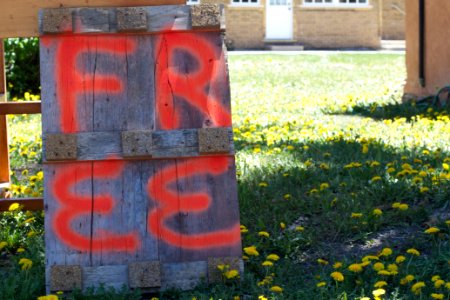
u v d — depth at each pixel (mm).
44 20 4137
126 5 4219
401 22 30312
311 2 28406
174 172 4172
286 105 12695
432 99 11492
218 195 4184
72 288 4059
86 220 4113
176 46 4207
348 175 6449
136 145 4117
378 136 8578
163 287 4133
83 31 4152
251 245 4750
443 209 5426
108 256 4113
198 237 4164
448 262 4246
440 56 11453
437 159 6840
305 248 4867
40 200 5285
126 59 4188
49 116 4121
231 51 26953
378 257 4402
